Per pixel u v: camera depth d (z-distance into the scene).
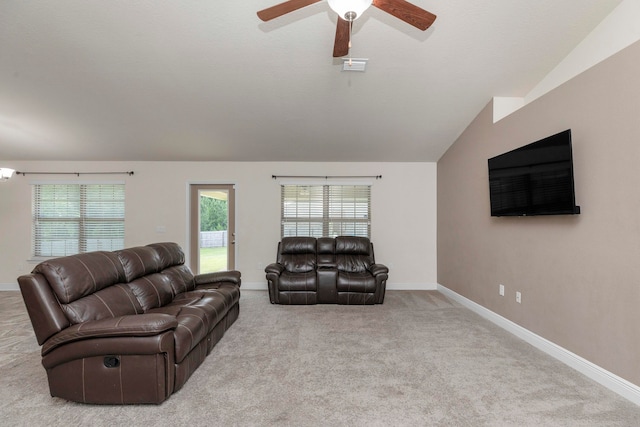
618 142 2.10
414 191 5.46
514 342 3.00
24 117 3.97
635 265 1.99
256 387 2.17
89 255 2.52
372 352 2.76
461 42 2.84
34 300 1.97
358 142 4.72
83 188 5.44
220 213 5.62
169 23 2.63
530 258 2.99
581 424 1.79
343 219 5.50
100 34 2.73
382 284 4.36
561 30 2.72
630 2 2.45
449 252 4.86
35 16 2.55
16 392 2.11
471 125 4.14
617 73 2.10
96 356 1.94
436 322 3.60
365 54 2.99
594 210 2.29
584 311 2.37
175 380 2.07
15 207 5.35
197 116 4.00
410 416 1.85
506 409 1.92
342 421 1.81
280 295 4.36
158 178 5.41
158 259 3.30
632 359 2.01
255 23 2.64
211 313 2.71
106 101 3.66
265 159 5.35
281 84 3.41
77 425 1.77
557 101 2.64
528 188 2.85
